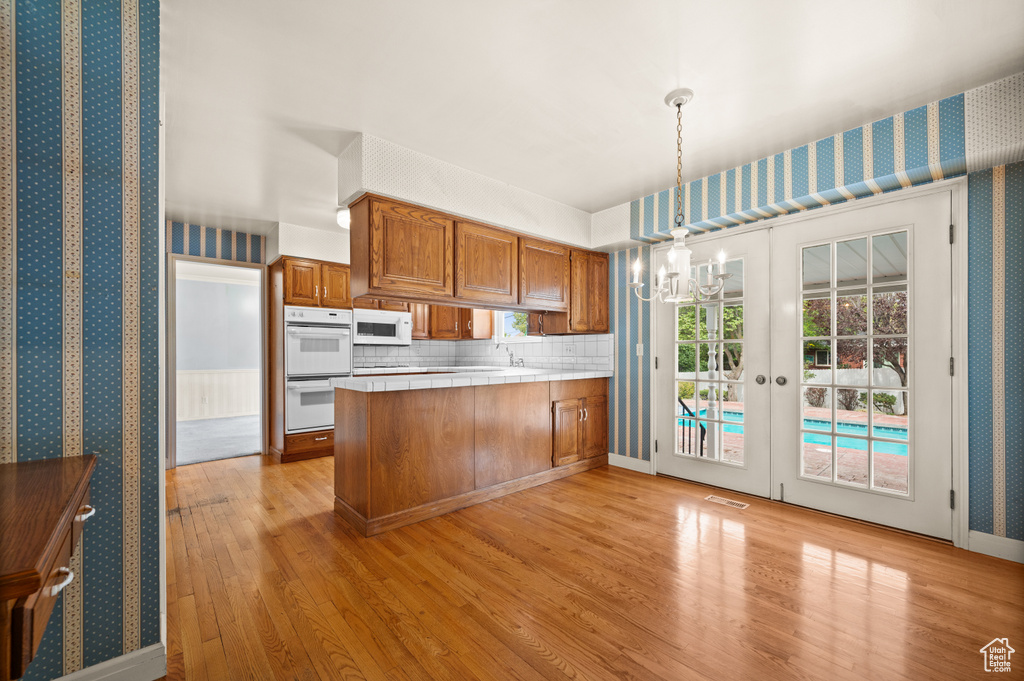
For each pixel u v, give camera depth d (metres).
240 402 7.74
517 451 3.33
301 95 2.18
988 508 2.26
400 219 2.81
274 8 1.60
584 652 1.53
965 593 1.89
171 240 4.16
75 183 1.35
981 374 2.30
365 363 5.24
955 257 2.40
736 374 3.34
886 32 1.73
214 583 1.99
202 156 2.83
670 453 3.70
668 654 1.52
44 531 0.72
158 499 1.48
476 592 1.91
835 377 2.84
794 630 1.64
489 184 3.24
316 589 1.94
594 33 1.75
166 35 1.73
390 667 1.46
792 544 2.38
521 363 5.10
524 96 2.20
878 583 1.97
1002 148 2.04
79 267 1.36
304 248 4.41
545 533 2.54
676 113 2.35
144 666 1.41
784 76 2.02
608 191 3.52
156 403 1.48
